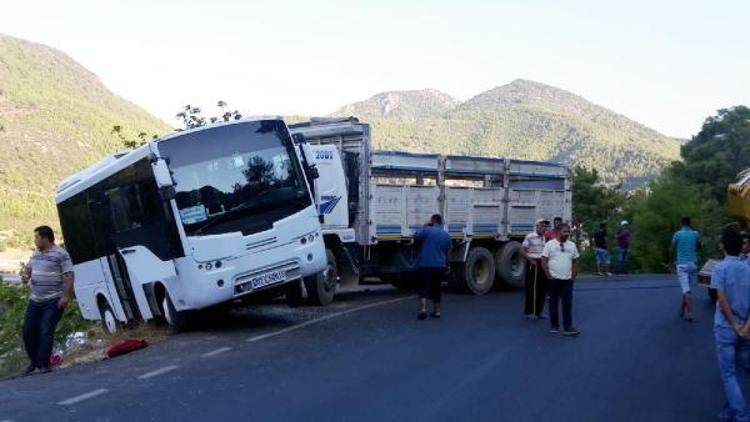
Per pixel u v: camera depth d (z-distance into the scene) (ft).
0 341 56.13
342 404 26.58
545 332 42.73
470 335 41.37
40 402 27.86
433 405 26.50
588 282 82.17
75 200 52.70
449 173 61.52
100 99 590.96
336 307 53.42
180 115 75.77
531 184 71.00
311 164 45.50
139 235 44.57
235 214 42.37
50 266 36.76
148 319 47.16
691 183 173.78
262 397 27.66
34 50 606.55
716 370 33.53
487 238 64.49
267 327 45.03
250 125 43.80
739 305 25.08
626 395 28.55
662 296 64.75
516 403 26.94
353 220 55.72
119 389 29.73
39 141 342.64
